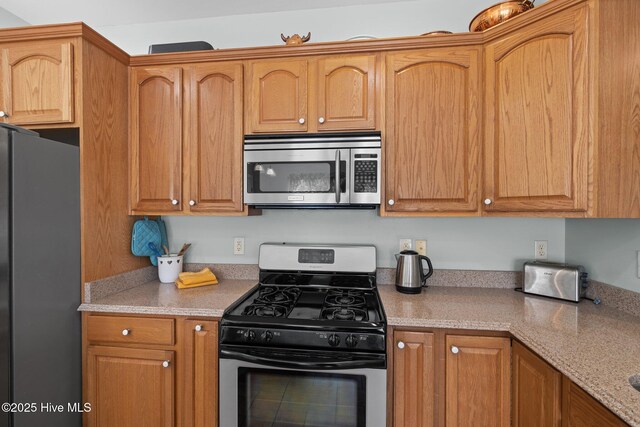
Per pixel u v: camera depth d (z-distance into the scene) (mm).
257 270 1993
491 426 1266
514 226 1816
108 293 1620
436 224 1873
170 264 1900
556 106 1286
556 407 1004
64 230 1411
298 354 1284
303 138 1607
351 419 1280
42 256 1311
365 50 1604
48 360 1337
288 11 1986
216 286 1840
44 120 1503
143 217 1908
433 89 1554
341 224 1940
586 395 891
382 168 1579
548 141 1310
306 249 1848
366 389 1270
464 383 1276
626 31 1164
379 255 1912
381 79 1593
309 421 1307
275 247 1873
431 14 1865
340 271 1811
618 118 1179
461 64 1529
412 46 1566
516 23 1386
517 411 1209
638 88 1154
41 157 1306
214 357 1402
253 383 1346
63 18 2045
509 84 1417
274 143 1628
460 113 1538
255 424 1341
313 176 1613
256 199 1650
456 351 1267
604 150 1190
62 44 1491
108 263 1647
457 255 1859
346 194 1581
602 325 1214
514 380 1233
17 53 1521
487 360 1268
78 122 1497
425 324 1286
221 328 1354
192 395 1419
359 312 1417
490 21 1498
